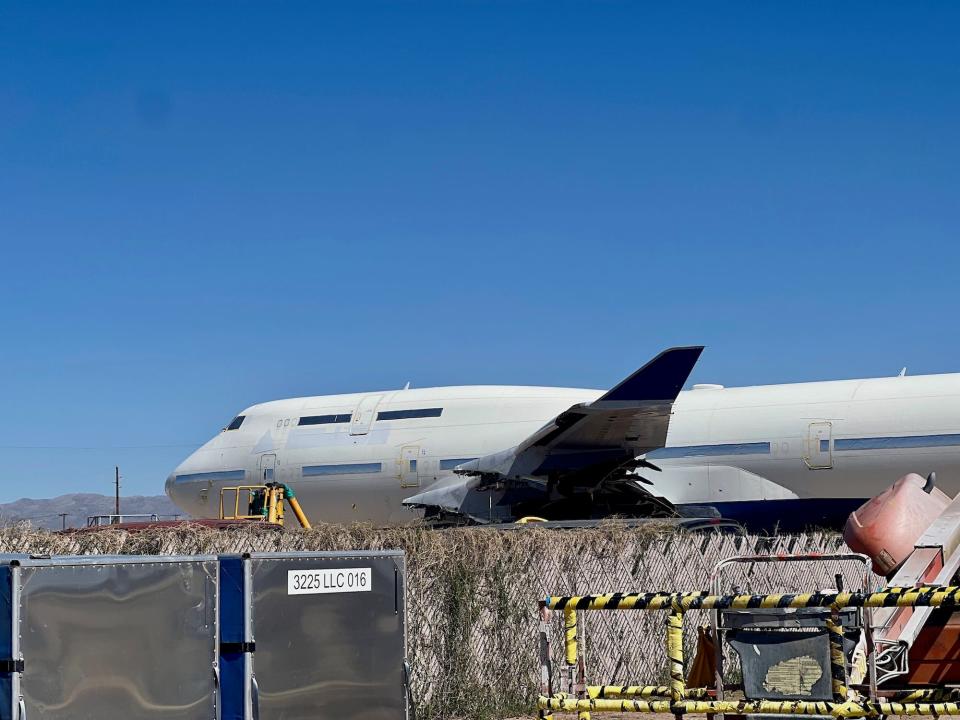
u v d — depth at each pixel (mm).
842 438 28484
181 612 8844
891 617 9727
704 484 29719
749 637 8430
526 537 14047
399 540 12719
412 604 12477
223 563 9148
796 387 30516
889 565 10750
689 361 23219
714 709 8109
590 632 14359
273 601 9242
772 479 29281
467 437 33562
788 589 18125
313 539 12758
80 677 8258
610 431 25531
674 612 8297
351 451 35156
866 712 7707
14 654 7934
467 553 13133
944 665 9875
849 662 8195
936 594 7270
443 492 28141
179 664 8797
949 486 27562
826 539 20062
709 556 17000
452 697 12680
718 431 30047
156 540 12055
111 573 8484
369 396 36750
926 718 10328
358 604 9695
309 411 37219
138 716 8523
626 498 27391
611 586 15203
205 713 8898
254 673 9055
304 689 9336
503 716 13023
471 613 13000
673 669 8242
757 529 29297
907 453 27750
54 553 11734
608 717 13125
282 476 36094
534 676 13656
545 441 26062
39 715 8031
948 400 27875
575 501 27109
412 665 12367
